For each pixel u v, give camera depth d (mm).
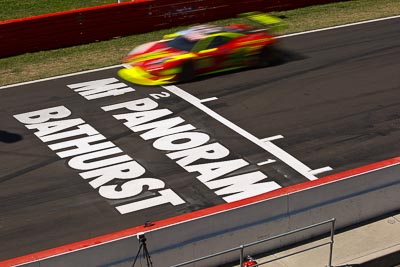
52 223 21328
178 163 24422
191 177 23609
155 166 24266
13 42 33938
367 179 20891
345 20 38094
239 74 31375
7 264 16828
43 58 33750
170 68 30281
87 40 35500
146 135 26297
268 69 31969
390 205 21578
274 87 30141
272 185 23156
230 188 23000
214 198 22484
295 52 33875
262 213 19469
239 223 19219
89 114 28000
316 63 32562
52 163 24500
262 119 27438
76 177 23656
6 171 24016
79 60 33500
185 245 18578
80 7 42250
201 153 25062
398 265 20016
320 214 20375
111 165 24312
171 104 28656
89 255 17344
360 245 20141
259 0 38938
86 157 24859
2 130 26859
